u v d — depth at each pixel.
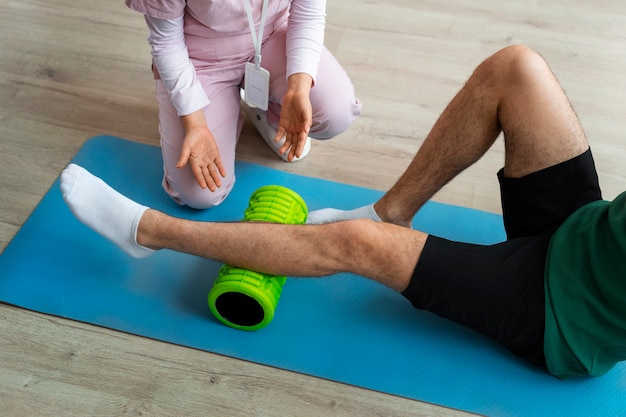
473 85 1.44
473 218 1.76
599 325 1.28
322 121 1.72
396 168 1.90
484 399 1.43
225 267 1.46
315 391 1.43
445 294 1.34
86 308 1.52
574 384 1.46
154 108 1.99
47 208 1.69
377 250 1.35
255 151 1.90
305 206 1.63
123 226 1.44
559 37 2.34
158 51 1.51
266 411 1.40
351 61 2.19
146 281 1.58
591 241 1.25
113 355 1.46
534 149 1.36
